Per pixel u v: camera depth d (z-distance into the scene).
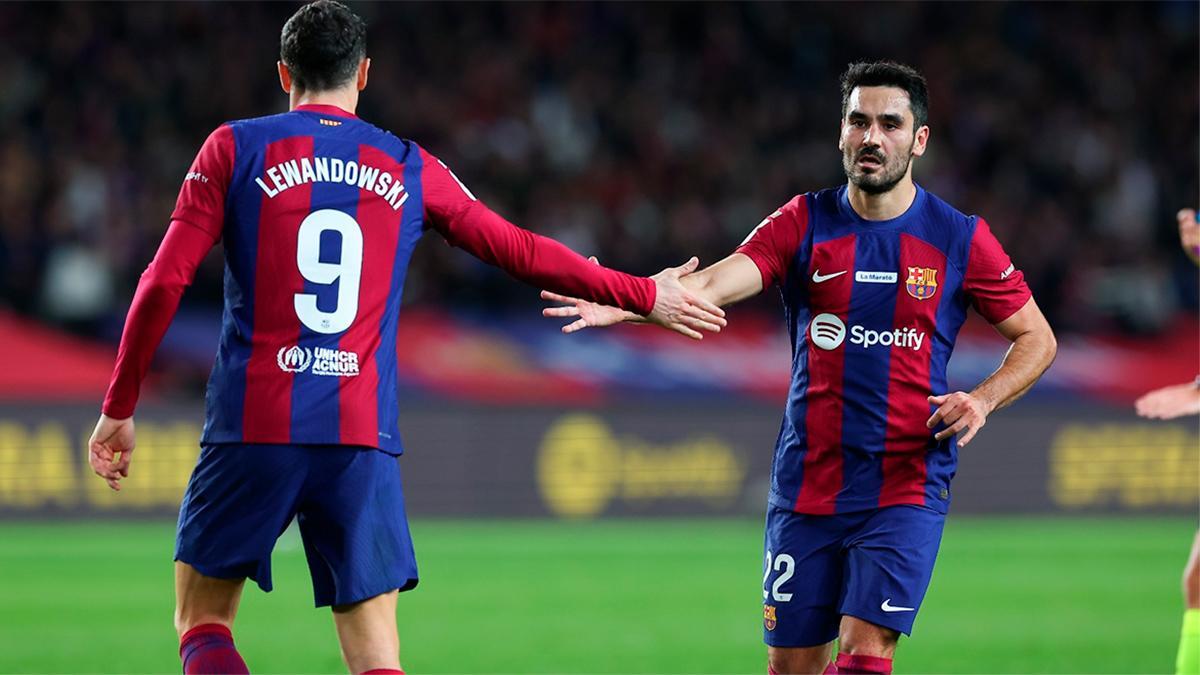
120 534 51.56
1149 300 64.69
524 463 57.25
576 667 28.42
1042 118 75.50
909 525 18.53
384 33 74.00
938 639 31.98
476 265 60.81
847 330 18.83
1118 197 71.88
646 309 18.19
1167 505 60.19
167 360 56.75
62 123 67.00
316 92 17.16
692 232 68.31
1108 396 61.94
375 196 16.77
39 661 28.53
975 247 19.02
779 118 74.75
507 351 59.19
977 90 76.00
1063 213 71.12
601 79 74.75
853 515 18.73
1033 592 39.50
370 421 16.62
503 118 72.44
